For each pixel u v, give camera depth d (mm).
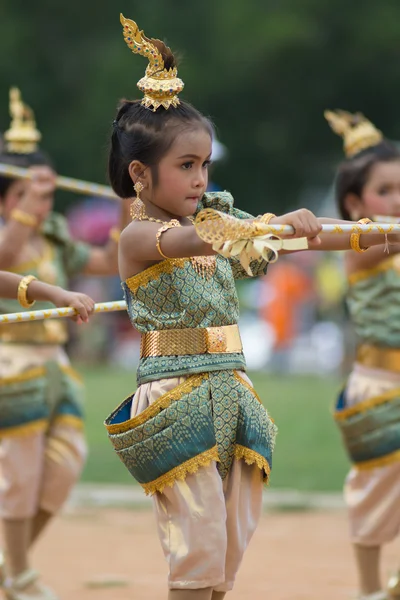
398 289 12492
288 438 26734
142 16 67375
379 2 64750
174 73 9305
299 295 49938
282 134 65438
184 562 8914
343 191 13453
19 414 13461
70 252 14602
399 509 12492
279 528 18000
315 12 64125
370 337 12594
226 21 65250
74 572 14969
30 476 13484
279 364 49812
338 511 19344
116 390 36125
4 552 13789
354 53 63125
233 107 65000
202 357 9156
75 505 19891
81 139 64312
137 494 20391
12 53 67188
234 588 13914
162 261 9156
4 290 10820
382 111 65562
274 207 68562
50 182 13711
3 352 13641
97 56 67562
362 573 12727
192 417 9031
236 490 9234
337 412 12805
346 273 12906
